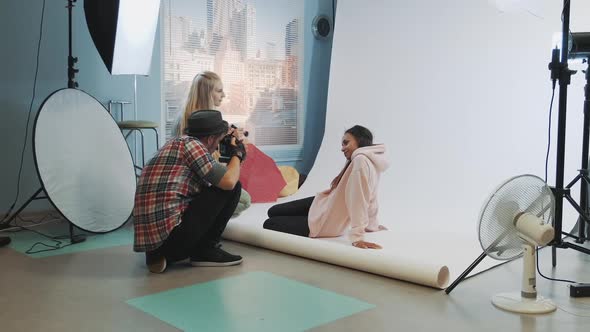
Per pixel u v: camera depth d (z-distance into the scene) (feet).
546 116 14.56
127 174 13.41
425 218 13.43
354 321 7.38
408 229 12.57
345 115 17.93
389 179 15.46
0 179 14.28
